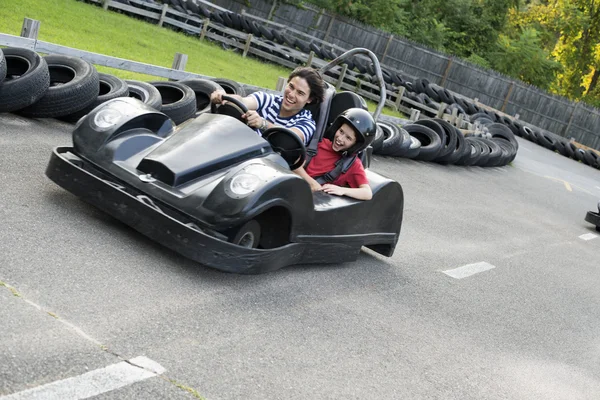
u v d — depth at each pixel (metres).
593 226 13.86
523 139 30.20
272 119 5.71
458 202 11.92
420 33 38.84
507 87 35.00
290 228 5.21
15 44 9.23
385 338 5.04
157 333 3.97
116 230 5.16
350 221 5.98
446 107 24.98
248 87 12.29
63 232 4.83
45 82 7.40
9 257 4.23
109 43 15.67
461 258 8.20
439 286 6.80
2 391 3.02
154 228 4.70
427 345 5.17
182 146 5.04
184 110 8.77
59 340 3.54
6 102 7.14
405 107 25.22
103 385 3.30
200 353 3.92
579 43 52.41
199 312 4.41
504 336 5.94
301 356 4.32
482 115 26.47
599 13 52.09
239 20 25.84
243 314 4.61
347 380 4.21
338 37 33.31
